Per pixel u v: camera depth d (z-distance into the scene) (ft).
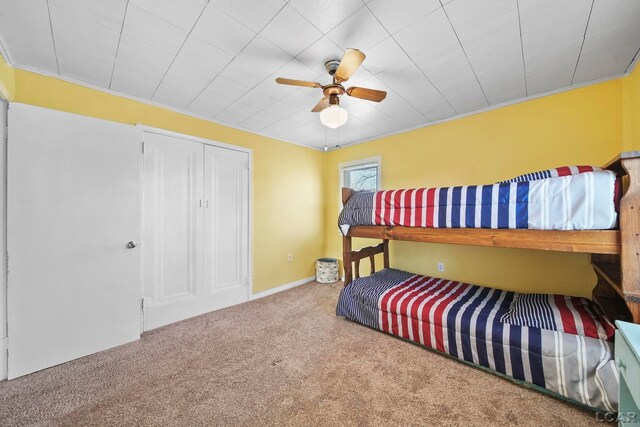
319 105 6.95
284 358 6.75
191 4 4.55
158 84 7.42
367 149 12.84
